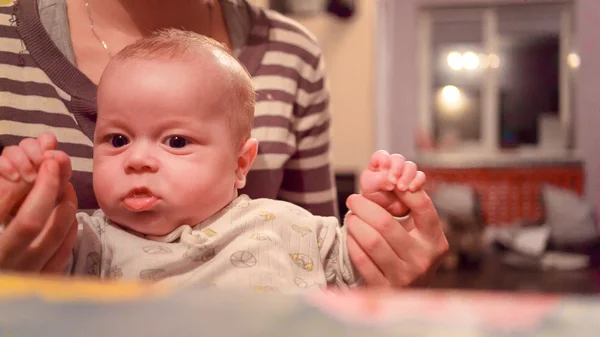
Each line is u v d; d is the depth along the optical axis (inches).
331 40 136.8
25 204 22.1
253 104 32.4
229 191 29.5
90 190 30.9
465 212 141.6
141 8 34.6
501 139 198.5
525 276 116.4
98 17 34.0
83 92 31.5
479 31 201.3
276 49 38.6
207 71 28.9
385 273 27.8
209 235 28.2
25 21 31.7
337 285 31.2
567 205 141.3
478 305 10.2
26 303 10.1
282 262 28.4
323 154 41.3
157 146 27.4
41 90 30.9
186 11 35.9
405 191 27.7
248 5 39.4
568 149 187.6
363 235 27.4
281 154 36.3
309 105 39.9
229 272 27.3
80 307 10.0
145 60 28.4
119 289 10.8
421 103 202.5
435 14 200.8
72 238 25.0
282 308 10.1
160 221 27.5
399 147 196.1
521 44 197.6
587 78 174.9
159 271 27.0
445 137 199.3
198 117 27.9
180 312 9.9
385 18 168.2
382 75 157.9
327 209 41.5
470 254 126.0
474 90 203.8
